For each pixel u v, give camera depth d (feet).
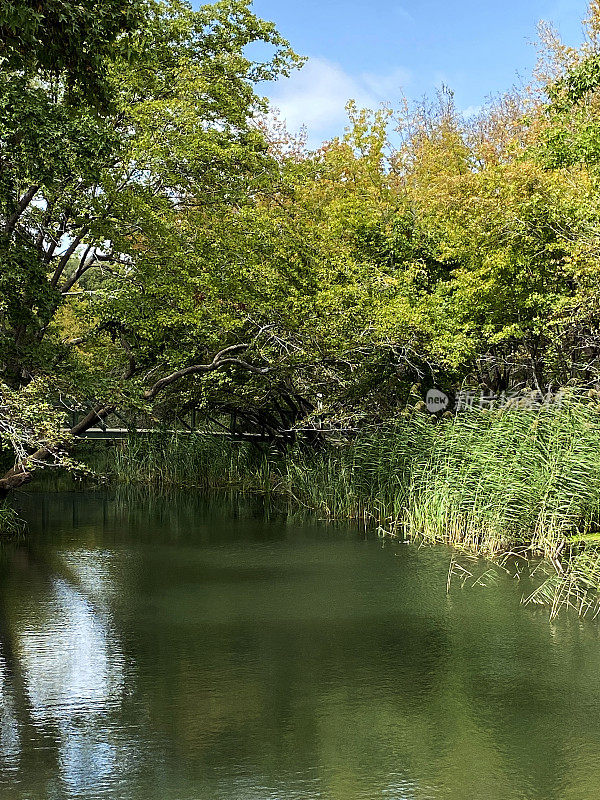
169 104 51.60
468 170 94.22
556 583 39.83
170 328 60.95
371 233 71.26
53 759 21.99
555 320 55.67
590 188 59.82
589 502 46.50
